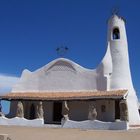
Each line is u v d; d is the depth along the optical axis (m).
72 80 36.69
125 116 30.28
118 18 37.81
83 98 32.88
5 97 35.47
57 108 36.31
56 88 37.12
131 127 31.45
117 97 31.14
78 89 36.12
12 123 34.03
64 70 37.31
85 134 23.67
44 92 37.25
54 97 34.34
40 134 23.03
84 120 34.41
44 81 37.78
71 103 35.31
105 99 31.89
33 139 19.38
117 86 35.00
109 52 36.94
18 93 37.19
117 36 37.88
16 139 19.03
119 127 29.66
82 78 36.25
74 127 31.66
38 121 33.16
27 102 36.84
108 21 38.66
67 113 33.12
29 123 33.44
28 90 38.00
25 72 38.62
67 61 37.28
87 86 35.78
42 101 35.12
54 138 20.25
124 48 37.19
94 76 35.66
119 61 36.44
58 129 29.34
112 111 33.34
